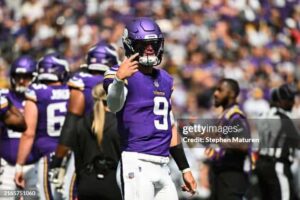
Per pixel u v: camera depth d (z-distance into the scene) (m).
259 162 23.61
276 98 23.83
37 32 53.12
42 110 22.67
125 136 17.11
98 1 54.00
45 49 51.31
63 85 23.03
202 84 43.28
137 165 16.95
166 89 17.39
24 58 23.38
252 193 24.28
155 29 16.88
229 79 22.95
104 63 22.27
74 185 22.08
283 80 44.72
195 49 47.38
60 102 22.88
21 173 22.36
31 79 23.30
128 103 17.06
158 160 17.09
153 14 51.91
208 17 50.38
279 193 23.56
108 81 16.88
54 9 54.28
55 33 52.28
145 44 16.80
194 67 45.69
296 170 24.75
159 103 17.19
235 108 22.61
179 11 51.25
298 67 47.12
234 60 46.88
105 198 20.42
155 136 17.11
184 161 17.97
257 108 41.47
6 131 22.77
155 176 17.02
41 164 22.75
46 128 22.78
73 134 21.52
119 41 49.38
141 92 17.06
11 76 23.25
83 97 21.81
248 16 50.72
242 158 22.44
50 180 22.62
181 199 24.70
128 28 16.97
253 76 44.91
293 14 52.16
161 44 16.98
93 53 22.31
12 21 55.81
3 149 22.86
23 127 18.36
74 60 47.94
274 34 50.56
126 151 17.09
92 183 20.42
